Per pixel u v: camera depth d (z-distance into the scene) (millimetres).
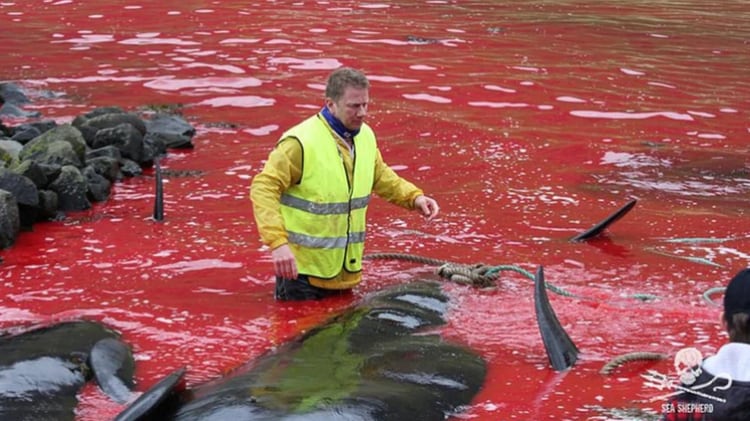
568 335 7133
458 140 12484
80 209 9867
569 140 12625
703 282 8234
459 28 19703
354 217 7832
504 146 12297
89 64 16266
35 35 18609
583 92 15016
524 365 6703
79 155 10656
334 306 7746
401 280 8266
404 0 23000
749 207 10328
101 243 9016
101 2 22391
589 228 9570
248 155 11727
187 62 16391
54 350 6652
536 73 16078
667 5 23516
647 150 12305
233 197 10305
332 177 7660
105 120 11578
